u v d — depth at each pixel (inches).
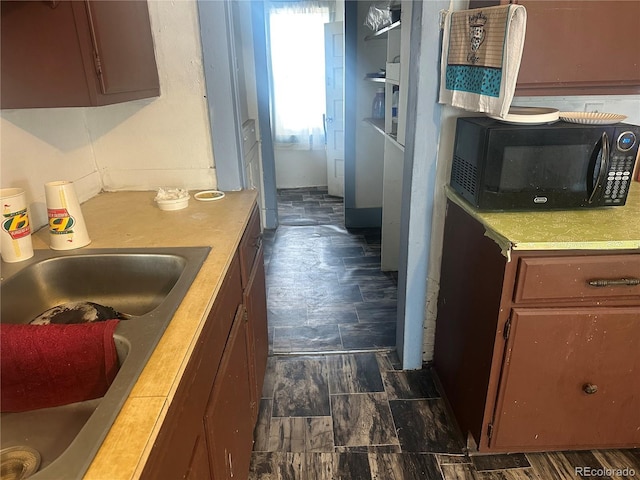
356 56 137.3
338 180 193.9
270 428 69.0
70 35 42.7
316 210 178.5
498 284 52.5
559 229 52.3
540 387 56.2
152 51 61.9
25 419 33.4
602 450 64.0
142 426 23.9
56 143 57.9
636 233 51.1
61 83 44.3
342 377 80.4
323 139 200.7
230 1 63.1
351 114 143.9
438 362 78.6
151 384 27.0
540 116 55.3
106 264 46.6
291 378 80.2
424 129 66.3
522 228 52.6
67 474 21.0
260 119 142.2
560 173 55.9
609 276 50.7
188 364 31.2
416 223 71.7
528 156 54.8
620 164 55.2
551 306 52.4
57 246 47.2
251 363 60.2
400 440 66.5
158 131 67.7
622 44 55.0
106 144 68.2
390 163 109.7
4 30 42.5
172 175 70.2
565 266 49.9
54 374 33.6
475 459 63.1
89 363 33.3
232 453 46.2
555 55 55.0
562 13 53.4
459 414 67.8
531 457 63.3
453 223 68.0
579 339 53.6
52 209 46.2
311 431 68.4
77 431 32.4
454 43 59.4
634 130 53.6
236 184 70.6
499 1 53.2
